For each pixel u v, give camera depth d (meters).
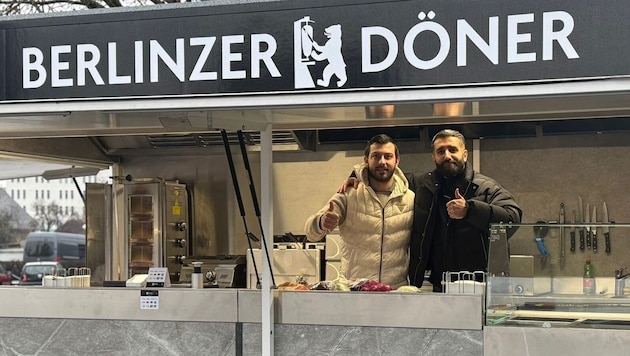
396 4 3.14
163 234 6.61
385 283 4.67
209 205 7.06
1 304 4.43
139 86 3.40
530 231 3.77
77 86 3.47
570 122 6.01
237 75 3.30
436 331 3.82
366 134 6.43
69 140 6.73
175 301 4.20
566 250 3.73
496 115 4.39
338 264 5.71
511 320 3.76
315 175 6.69
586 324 3.68
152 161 7.20
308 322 4.00
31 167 7.42
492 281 3.80
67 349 4.34
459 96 3.09
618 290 3.65
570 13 2.97
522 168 6.21
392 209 4.73
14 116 3.71
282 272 5.40
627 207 6.03
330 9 3.21
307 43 3.23
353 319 3.94
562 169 6.14
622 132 6.02
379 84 3.16
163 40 3.38
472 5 3.07
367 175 4.77
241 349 4.10
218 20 3.32
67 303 4.34
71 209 21.19
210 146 6.88
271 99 3.27
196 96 3.34
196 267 4.41
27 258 18.92
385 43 3.15
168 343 4.20
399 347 3.87
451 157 4.71
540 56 3.00
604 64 2.95
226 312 4.12
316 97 3.22
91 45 3.45
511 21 3.03
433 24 3.11
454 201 4.49
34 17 3.52
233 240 6.99
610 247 3.68
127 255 6.65
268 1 3.27
